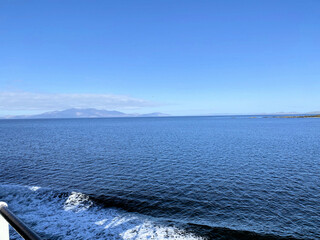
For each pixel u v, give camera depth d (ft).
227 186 66.39
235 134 222.48
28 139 190.29
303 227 43.93
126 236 41.22
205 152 121.70
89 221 46.34
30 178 74.90
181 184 68.28
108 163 96.48
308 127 319.88
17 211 50.47
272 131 254.27
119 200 56.49
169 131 273.75
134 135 222.69
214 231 42.70
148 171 83.30
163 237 40.91
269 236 41.04
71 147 142.51
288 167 88.02
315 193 60.54
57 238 40.34
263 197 58.08
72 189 64.03
